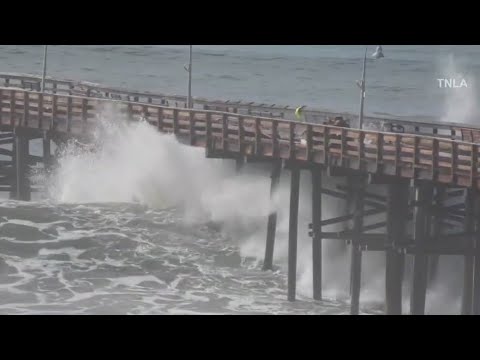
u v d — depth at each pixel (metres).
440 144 123.00
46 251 139.50
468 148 120.56
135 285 133.25
